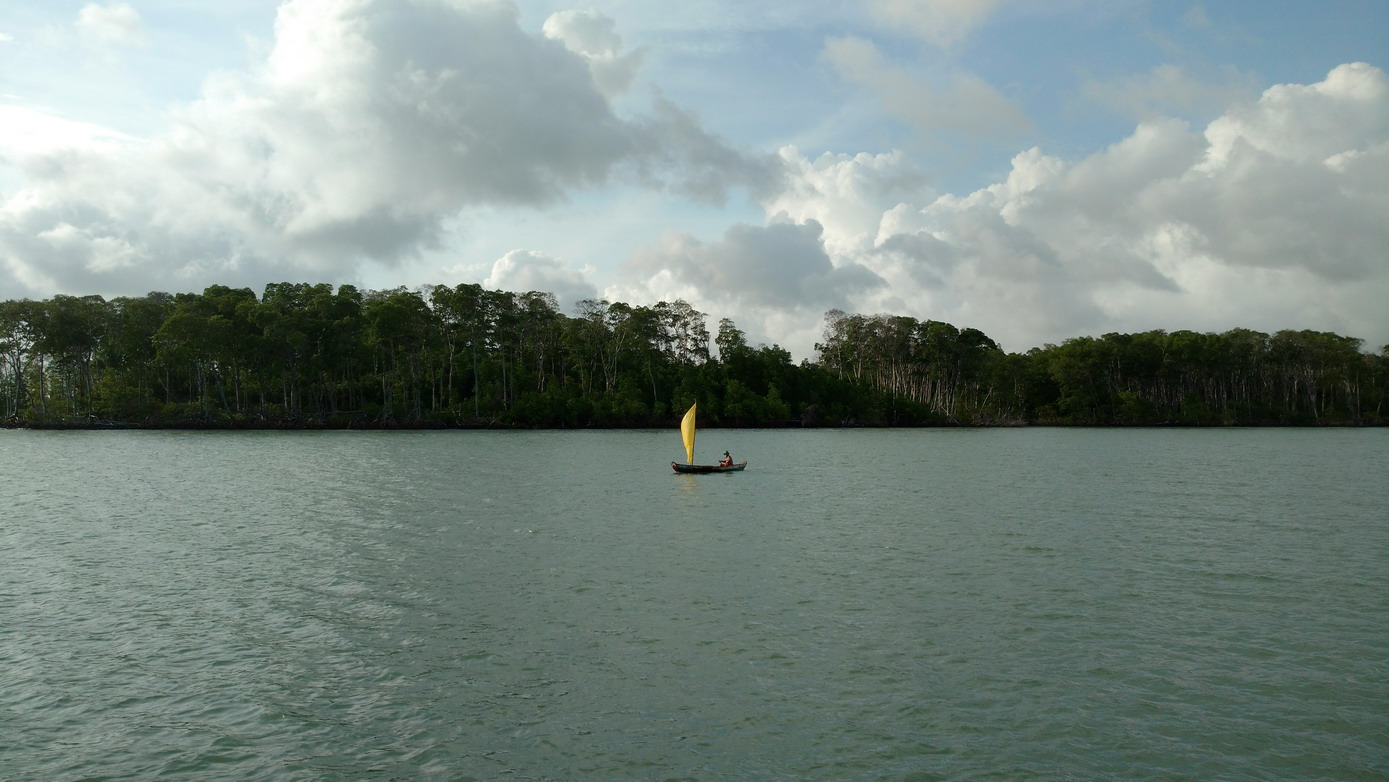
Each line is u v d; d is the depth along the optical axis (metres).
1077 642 20.56
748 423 155.38
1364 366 165.38
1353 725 15.92
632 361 156.25
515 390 148.62
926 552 31.56
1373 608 23.69
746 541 33.72
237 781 13.89
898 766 14.31
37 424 128.00
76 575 27.61
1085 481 58.69
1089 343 171.88
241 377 144.38
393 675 18.39
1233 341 169.25
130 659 19.47
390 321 125.19
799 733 15.52
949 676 18.28
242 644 20.47
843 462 76.19
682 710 16.50
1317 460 78.69
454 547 32.25
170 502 45.44
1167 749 14.95
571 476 60.38
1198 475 63.41
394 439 108.88
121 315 132.25
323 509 42.62
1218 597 24.91
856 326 168.12
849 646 20.19
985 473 64.88
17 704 16.94
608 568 28.52
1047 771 14.17
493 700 17.02
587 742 15.17
